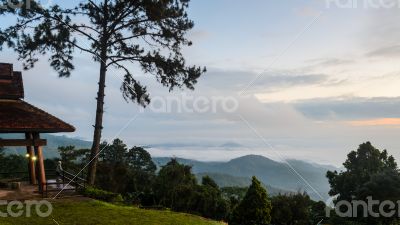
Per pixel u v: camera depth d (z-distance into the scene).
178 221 17.88
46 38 25.64
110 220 16.48
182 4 28.05
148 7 26.41
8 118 22.27
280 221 51.81
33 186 23.97
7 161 53.16
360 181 59.72
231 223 46.91
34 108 24.33
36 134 22.61
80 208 18.47
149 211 19.86
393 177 44.94
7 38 25.59
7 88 24.56
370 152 66.44
